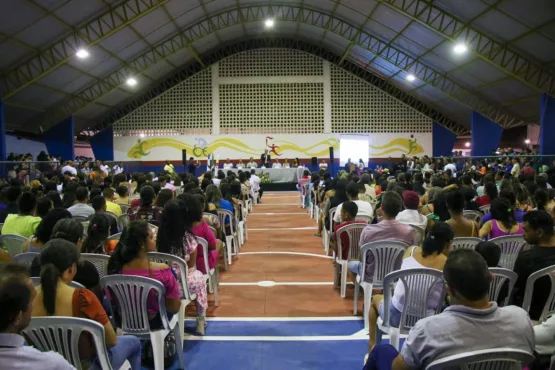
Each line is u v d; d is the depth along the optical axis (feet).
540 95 46.16
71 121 57.41
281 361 10.43
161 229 11.05
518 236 11.81
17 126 55.26
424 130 72.28
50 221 10.39
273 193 55.47
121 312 8.91
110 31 42.60
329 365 10.22
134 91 66.13
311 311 13.67
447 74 54.95
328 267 18.93
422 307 8.83
